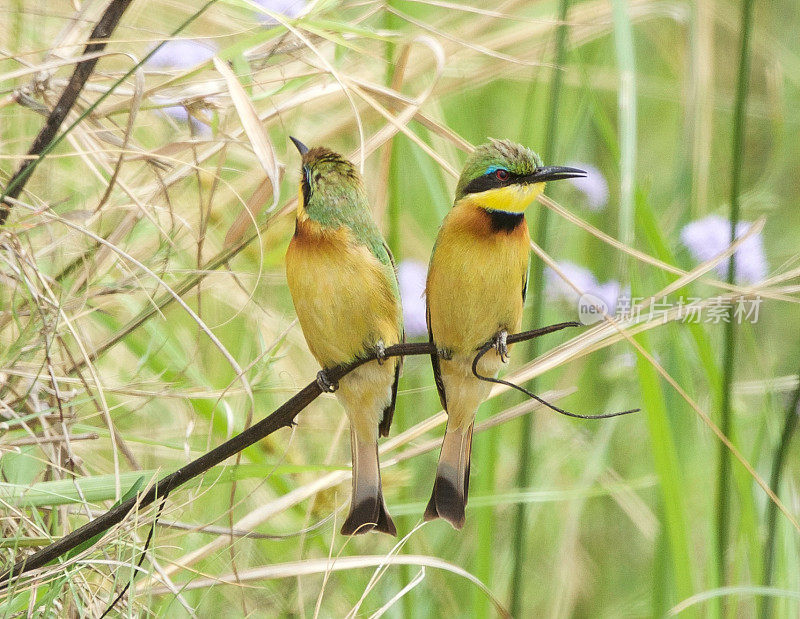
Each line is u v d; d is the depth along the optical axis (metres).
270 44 10.62
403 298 12.77
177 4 10.85
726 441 9.22
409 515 11.39
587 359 14.07
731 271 10.31
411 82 12.48
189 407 10.92
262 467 8.62
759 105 16.62
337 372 8.48
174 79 9.19
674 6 13.80
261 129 8.07
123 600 8.60
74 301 9.54
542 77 14.18
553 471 13.41
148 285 10.57
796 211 16.36
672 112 17.66
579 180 14.34
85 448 10.11
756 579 10.22
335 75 8.70
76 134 9.44
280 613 10.84
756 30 16.48
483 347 9.27
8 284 9.24
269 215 9.76
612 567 13.50
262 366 10.45
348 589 11.04
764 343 14.34
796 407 9.88
